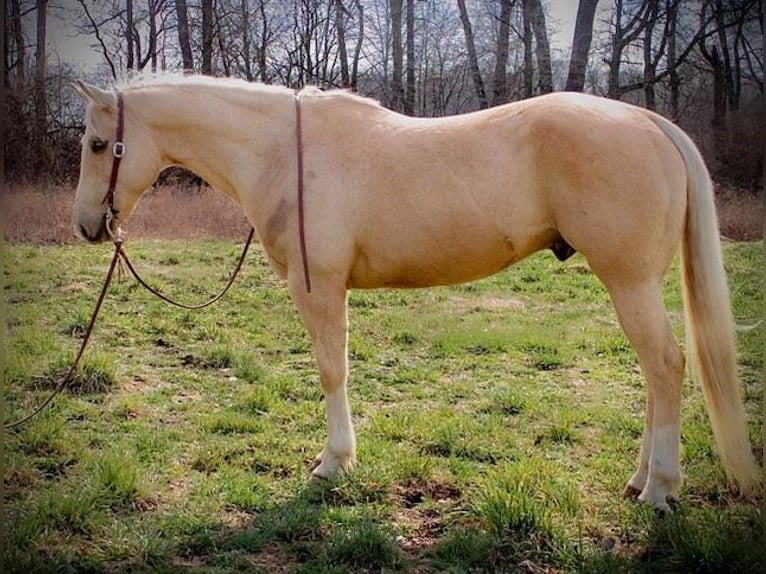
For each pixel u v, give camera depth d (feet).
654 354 8.92
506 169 9.07
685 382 14.32
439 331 19.57
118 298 21.77
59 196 35.29
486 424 12.89
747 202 31.55
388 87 52.11
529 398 14.32
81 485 10.02
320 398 14.42
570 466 11.14
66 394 13.98
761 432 11.79
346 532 8.77
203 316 20.26
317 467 10.60
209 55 47.83
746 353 16.67
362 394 14.80
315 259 9.80
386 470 10.54
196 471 10.97
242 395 14.47
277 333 19.21
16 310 19.67
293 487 10.27
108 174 10.36
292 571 8.16
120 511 9.57
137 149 10.39
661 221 8.73
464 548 8.47
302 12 50.31
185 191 39.22
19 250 27.78
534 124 8.98
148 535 8.80
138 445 11.73
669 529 8.46
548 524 8.66
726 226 29.68
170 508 9.71
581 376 16.20
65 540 8.75
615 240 8.67
